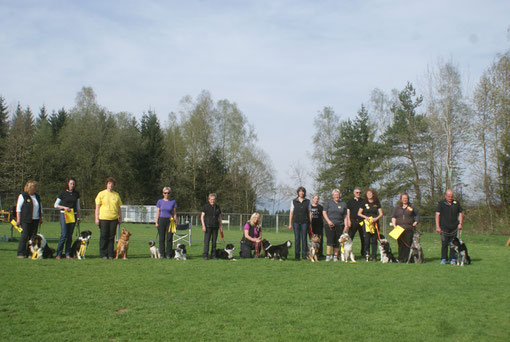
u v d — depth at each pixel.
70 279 7.50
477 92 29.47
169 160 46.94
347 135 40.16
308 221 11.43
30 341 4.30
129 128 49.25
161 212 11.16
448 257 12.01
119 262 9.85
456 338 4.62
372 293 6.78
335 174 39.75
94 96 45.84
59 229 20.36
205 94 45.03
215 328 4.84
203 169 44.72
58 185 42.69
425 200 33.78
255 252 11.66
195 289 6.91
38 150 43.50
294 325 5.01
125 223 30.19
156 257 11.19
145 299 6.16
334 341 4.47
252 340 4.46
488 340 4.57
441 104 32.34
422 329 4.91
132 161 44.91
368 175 37.97
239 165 48.94
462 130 31.94
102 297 6.21
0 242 14.23
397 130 36.75
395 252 13.59
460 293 6.84
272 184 53.31
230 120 47.91
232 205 46.97
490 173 28.42
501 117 27.61
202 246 15.46
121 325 4.89
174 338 4.48
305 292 6.78
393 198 36.69
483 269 9.52
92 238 16.73
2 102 53.28
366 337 4.62
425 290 7.06
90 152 42.44
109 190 10.74
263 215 26.91
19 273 7.90
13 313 5.28
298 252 11.28
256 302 6.08
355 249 15.25
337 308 5.80
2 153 44.25
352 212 11.41
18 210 10.09
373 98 41.19
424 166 34.94
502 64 28.12
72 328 4.76
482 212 28.06
